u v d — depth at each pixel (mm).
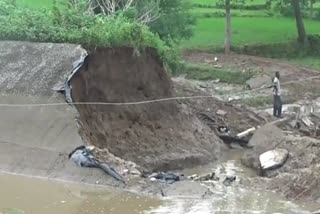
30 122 18031
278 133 20781
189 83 29500
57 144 17203
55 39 20422
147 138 19984
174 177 16281
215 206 14391
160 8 32500
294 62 42500
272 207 14492
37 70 19453
